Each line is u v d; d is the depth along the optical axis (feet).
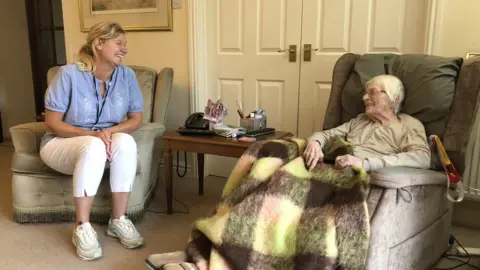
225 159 10.34
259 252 4.80
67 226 7.41
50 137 6.98
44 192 7.35
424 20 7.65
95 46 6.77
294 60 9.02
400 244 4.99
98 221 7.42
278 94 9.36
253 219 4.87
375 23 8.11
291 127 9.32
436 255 6.04
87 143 6.37
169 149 7.72
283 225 4.81
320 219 4.72
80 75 6.84
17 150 7.23
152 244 6.77
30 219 7.43
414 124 6.00
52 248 6.59
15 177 7.32
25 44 14.30
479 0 7.02
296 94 9.13
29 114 14.76
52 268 6.00
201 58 9.86
